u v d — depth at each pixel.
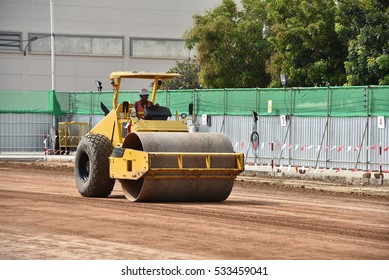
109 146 54.03
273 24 120.88
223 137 52.50
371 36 95.62
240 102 91.56
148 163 49.19
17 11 167.62
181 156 50.06
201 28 123.25
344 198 57.03
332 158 82.06
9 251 32.56
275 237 36.59
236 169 51.28
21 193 56.09
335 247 34.22
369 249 33.94
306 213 46.31
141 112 54.25
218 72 123.25
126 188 52.31
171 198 51.31
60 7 171.00
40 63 169.50
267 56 123.69
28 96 119.62
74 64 171.62
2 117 118.94
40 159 104.44
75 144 114.56
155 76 55.31
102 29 173.62
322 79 107.62
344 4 98.81
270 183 70.06
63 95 119.19
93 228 38.78
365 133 78.88
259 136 89.38
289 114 86.31
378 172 77.19
